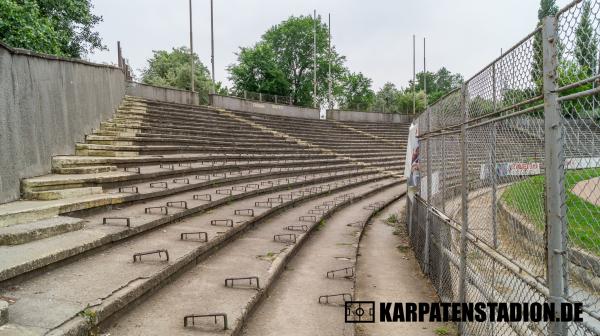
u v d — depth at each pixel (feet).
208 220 24.99
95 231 17.88
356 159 77.61
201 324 12.84
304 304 16.94
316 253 25.57
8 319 10.61
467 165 16.49
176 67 139.64
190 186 31.12
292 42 176.55
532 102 10.63
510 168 12.91
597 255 9.14
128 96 58.13
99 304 11.99
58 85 28.32
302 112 107.76
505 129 13.14
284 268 21.40
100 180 25.05
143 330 12.22
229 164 43.55
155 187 28.09
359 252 30.42
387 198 54.19
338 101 195.93
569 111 9.12
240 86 148.97
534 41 10.48
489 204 14.92
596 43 7.76
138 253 16.15
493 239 13.53
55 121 27.58
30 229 15.80
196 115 63.41
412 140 30.60
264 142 65.05
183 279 16.85
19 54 22.11
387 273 25.58
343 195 49.85
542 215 11.00
